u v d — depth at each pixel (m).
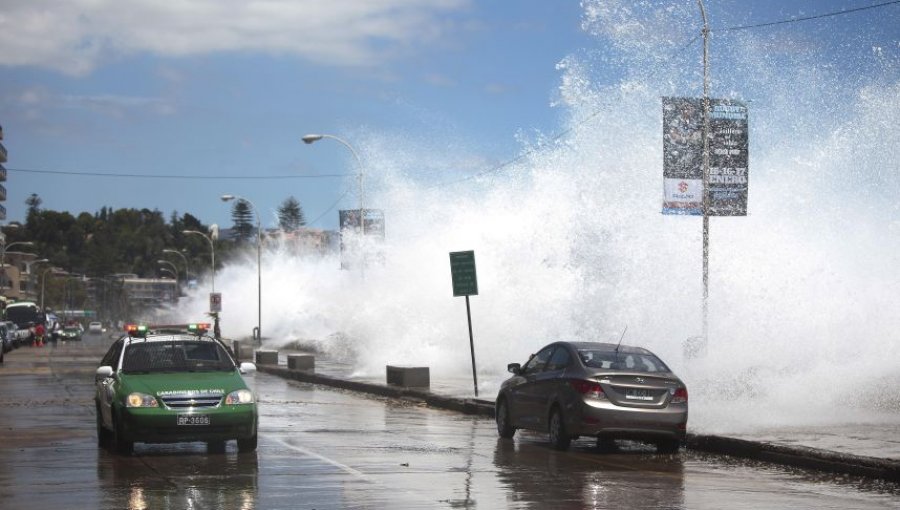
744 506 11.58
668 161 24.64
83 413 22.56
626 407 16.19
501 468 14.53
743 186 24.98
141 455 15.49
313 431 19.28
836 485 13.33
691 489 12.84
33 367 44.41
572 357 17.16
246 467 14.23
